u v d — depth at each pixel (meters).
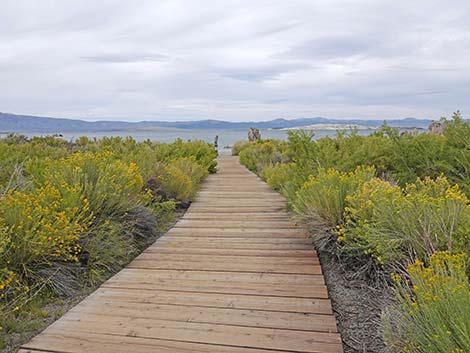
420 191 3.97
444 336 1.70
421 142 5.96
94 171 5.29
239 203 7.94
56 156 9.75
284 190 7.09
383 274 3.39
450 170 5.48
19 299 3.13
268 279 3.75
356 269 3.85
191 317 2.94
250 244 4.99
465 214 3.09
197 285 3.61
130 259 4.45
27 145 11.03
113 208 5.04
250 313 3.01
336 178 4.92
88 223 4.15
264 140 23.75
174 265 4.20
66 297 3.39
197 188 9.77
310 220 4.73
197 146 15.00
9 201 3.64
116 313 3.01
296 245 4.92
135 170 6.27
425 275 2.12
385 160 6.41
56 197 4.09
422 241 3.09
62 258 3.72
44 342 2.58
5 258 3.32
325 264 4.24
